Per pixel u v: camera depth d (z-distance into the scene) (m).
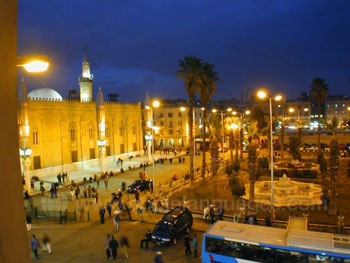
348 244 15.12
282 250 15.83
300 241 15.62
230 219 26.78
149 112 68.00
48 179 47.62
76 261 19.31
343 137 80.06
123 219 28.16
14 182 2.87
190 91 39.31
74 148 56.44
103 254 20.56
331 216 27.06
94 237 23.67
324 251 15.05
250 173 30.70
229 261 16.91
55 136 52.41
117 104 68.00
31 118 48.00
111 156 65.94
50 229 25.41
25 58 4.43
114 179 47.03
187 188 39.44
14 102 2.90
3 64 2.79
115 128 67.31
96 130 61.56
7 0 2.82
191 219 24.91
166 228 22.02
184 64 39.03
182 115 92.88
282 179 35.31
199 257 20.09
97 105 56.03
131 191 37.81
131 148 72.44
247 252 16.55
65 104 54.31
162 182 44.62
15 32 2.92
